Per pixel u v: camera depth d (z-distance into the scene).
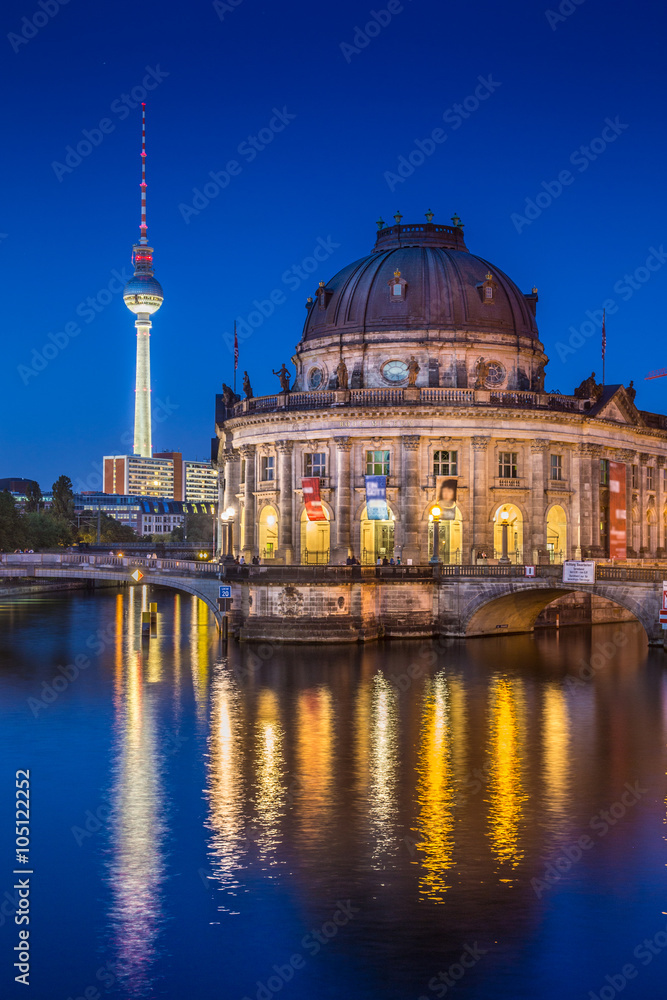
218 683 69.75
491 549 98.38
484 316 106.75
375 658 80.00
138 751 50.59
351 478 99.56
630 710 59.69
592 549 105.44
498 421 98.69
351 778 45.50
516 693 65.19
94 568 118.75
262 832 38.34
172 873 34.50
